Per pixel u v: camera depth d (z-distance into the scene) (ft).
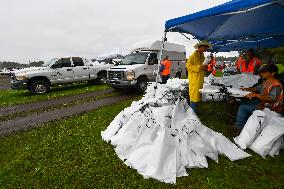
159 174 13.32
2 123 26.02
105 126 22.63
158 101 19.58
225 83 23.76
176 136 15.02
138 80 40.01
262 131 16.19
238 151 15.74
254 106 18.60
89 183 13.24
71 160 15.88
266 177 13.28
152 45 44.78
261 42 36.42
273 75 18.01
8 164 15.65
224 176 13.48
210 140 15.53
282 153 16.02
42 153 17.10
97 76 52.29
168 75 42.42
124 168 14.61
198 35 29.99
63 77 46.93
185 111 17.52
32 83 43.98
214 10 17.25
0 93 53.57
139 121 16.71
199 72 21.94
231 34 30.89
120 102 34.19
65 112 29.63
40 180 13.66
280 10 20.40
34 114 29.48
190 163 14.37
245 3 14.94
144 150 14.62
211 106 27.86
